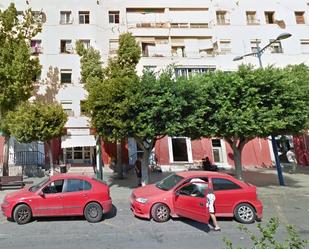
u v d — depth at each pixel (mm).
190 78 15562
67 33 26672
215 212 9641
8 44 17641
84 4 27766
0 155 22562
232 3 30484
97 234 8414
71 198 9766
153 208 9781
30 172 20375
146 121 13508
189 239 7961
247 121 14312
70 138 23188
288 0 30906
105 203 9953
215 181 10000
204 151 26703
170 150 26141
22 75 17438
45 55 25703
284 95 15109
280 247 3867
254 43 29656
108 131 14133
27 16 19531
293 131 16344
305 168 25234
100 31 27625
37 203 9570
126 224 9461
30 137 17516
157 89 13656
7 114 17969
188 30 29547
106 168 24125
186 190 9523
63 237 8117
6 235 8273
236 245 7445
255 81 15047
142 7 29703
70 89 25469
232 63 28516
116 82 13766
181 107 13641
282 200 13367
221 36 29406
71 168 23016
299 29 30375
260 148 27188
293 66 24031
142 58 27359
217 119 14516
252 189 10141
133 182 18359
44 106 18422
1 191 14914
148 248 7230
